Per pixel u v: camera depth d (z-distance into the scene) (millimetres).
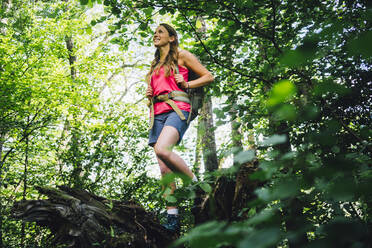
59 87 6324
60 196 1948
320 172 505
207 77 2186
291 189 502
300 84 1407
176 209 2059
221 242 467
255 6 2371
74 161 4832
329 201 1224
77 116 6457
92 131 5305
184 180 574
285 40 2654
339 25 464
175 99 2104
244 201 1631
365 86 1855
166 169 2092
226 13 2480
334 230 437
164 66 2199
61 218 1871
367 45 310
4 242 4180
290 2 2480
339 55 1906
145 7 2574
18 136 5953
